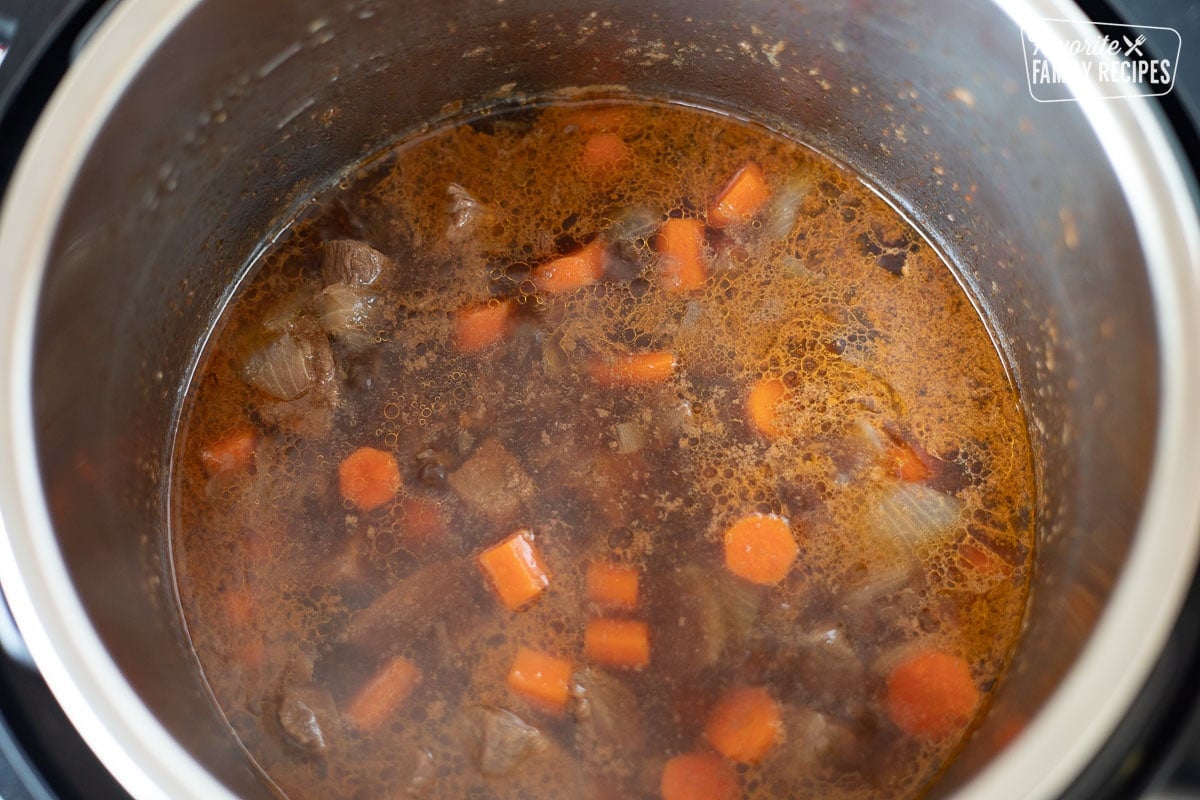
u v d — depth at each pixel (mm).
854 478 383
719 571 374
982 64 364
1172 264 321
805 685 363
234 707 365
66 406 339
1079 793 297
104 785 304
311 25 372
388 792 354
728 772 355
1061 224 361
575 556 375
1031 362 388
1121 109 330
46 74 341
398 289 405
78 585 323
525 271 406
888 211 418
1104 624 306
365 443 388
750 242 411
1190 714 299
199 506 387
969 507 382
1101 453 345
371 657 367
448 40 399
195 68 356
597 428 389
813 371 395
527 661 365
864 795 353
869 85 397
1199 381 312
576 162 420
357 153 420
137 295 369
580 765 355
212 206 389
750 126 425
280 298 409
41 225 326
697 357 396
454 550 377
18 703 305
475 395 393
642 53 415
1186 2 340
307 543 380
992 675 365
